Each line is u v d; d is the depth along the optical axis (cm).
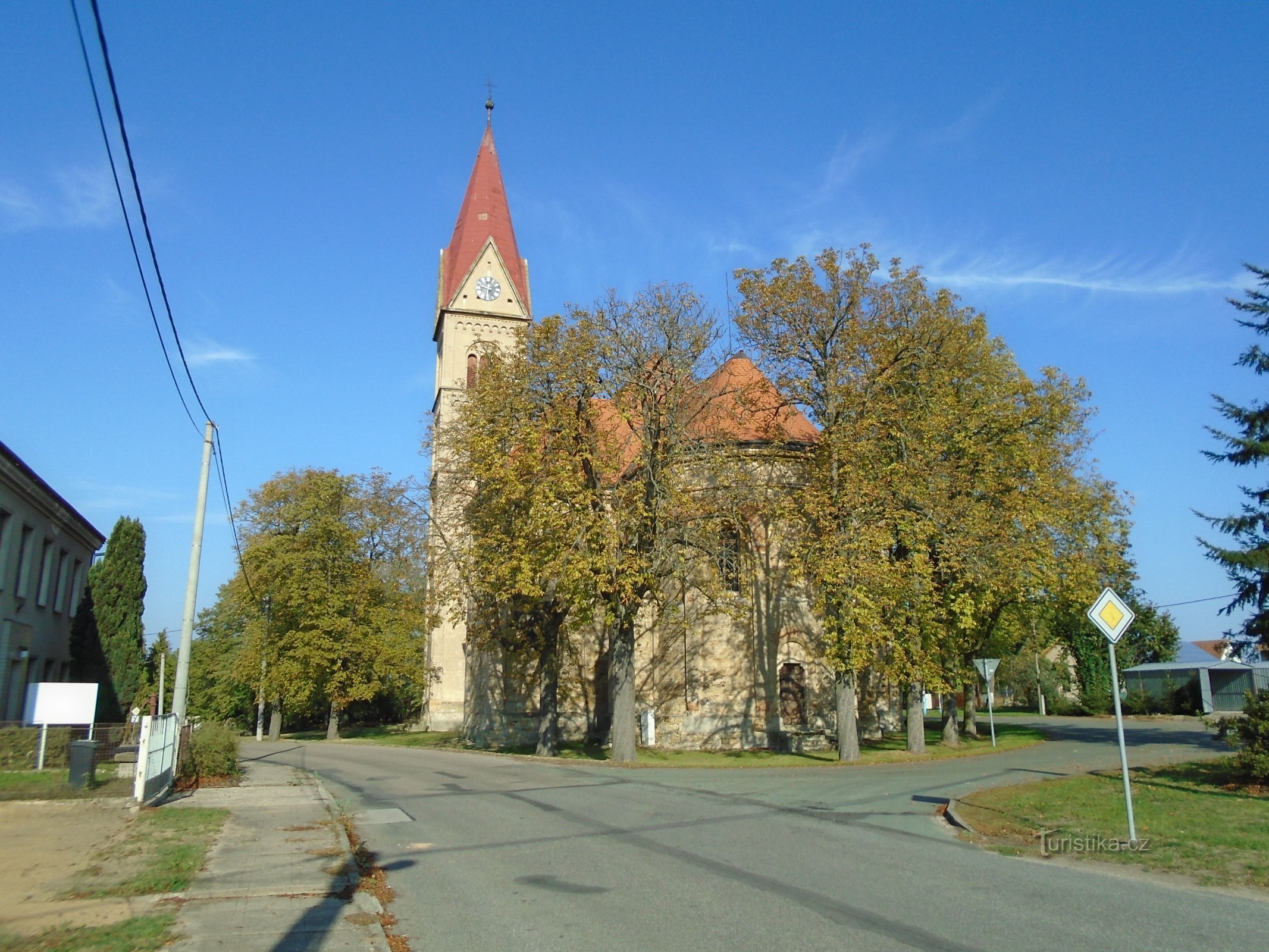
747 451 3105
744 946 749
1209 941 764
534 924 829
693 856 1128
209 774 2053
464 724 4559
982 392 3092
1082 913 851
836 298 2827
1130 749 2889
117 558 3659
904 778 2127
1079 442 3472
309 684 4775
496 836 1305
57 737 2091
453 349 5472
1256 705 1736
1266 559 2338
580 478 2698
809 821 1422
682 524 2789
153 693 4303
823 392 2827
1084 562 3061
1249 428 2464
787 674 3538
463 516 3284
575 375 2750
